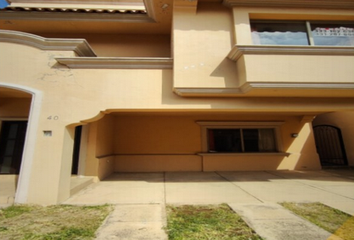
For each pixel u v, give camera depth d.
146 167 8.86
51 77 5.03
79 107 4.97
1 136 6.81
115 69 5.23
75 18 7.32
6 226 3.32
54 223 3.44
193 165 8.99
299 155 9.33
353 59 5.06
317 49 4.98
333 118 10.66
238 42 5.41
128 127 9.11
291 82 4.83
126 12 7.20
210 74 5.23
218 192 5.45
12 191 5.07
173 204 4.45
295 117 9.60
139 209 4.12
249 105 5.44
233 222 3.44
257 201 4.64
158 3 6.35
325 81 4.89
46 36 8.02
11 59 5.03
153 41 8.23
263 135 9.58
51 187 4.50
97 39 8.12
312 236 2.93
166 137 9.12
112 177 7.62
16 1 9.39
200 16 5.66
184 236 2.96
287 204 4.40
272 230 3.12
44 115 4.82
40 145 4.67
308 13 5.71
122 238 2.91
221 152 9.18
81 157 6.90
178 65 5.20
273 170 9.08
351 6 5.74
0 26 7.53
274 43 5.74
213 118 9.26
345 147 10.10
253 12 5.65
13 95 6.32
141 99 5.18
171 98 5.26
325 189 5.71
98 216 3.75
